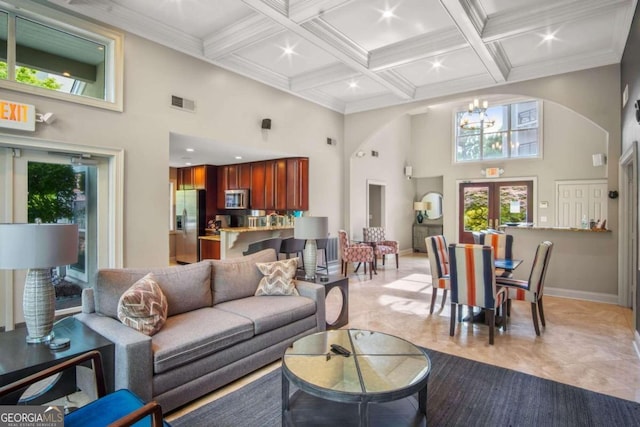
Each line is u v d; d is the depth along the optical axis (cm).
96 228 378
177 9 369
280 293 338
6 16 316
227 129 495
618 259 476
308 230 375
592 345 336
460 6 332
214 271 318
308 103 638
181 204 766
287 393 205
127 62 385
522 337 357
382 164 895
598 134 774
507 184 885
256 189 717
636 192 359
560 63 484
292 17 352
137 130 394
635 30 357
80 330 224
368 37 426
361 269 750
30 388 227
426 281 628
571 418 220
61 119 338
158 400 212
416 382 183
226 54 438
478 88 553
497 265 396
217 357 246
